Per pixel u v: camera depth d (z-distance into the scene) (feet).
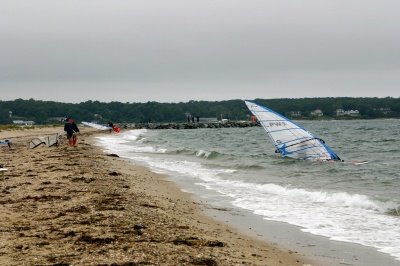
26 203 44.29
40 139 128.06
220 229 39.68
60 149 119.55
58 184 57.11
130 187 59.88
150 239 32.37
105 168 80.59
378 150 144.25
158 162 102.99
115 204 45.29
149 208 45.42
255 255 31.58
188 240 33.24
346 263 30.89
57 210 40.93
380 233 38.78
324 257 32.22
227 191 61.93
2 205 43.19
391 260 31.53
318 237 37.81
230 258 29.76
